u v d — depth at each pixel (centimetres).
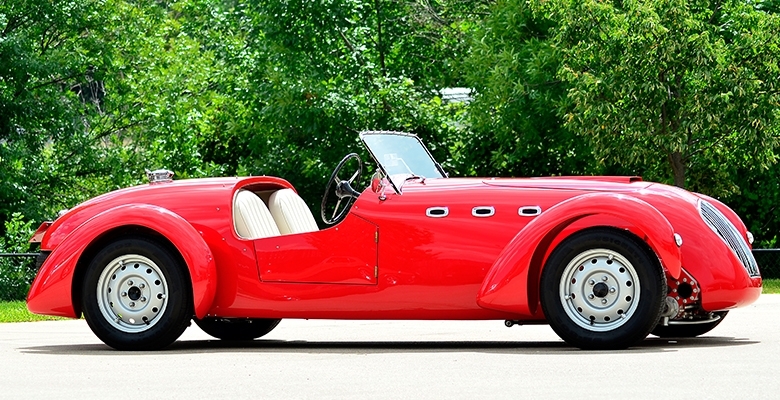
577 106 2566
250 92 3541
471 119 3184
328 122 3431
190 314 1065
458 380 773
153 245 1058
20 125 3250
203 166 3647
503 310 991
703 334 1128
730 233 1027
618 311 960
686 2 2455
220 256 1070
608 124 2544
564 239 975
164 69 3791
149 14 3728
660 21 2447
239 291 1066
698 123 2469
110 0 3397
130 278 1064
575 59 2605
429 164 1138
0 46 3070
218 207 1079
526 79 2983
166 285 1055
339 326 1404
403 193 1038
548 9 2681
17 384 793
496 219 1009
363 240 1038
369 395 704
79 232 1081
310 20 3428
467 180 1054
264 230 1102
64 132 3291
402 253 1025
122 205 1091
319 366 882
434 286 1017
